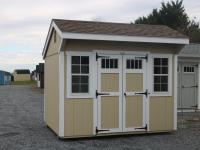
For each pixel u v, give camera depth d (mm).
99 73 10000
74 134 9812
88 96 9906
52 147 8977
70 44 9734
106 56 10062
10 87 45938
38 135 10586
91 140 9836
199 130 11461
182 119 13852
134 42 10266
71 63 9789
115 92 10148
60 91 9703
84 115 9883
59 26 9867
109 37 9797
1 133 10930
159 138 10125
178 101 16141
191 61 16188
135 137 10250
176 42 10453
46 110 12172
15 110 17562
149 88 10516
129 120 10305
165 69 10766
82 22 10977
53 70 10820
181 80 16156
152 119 10562
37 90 37781
